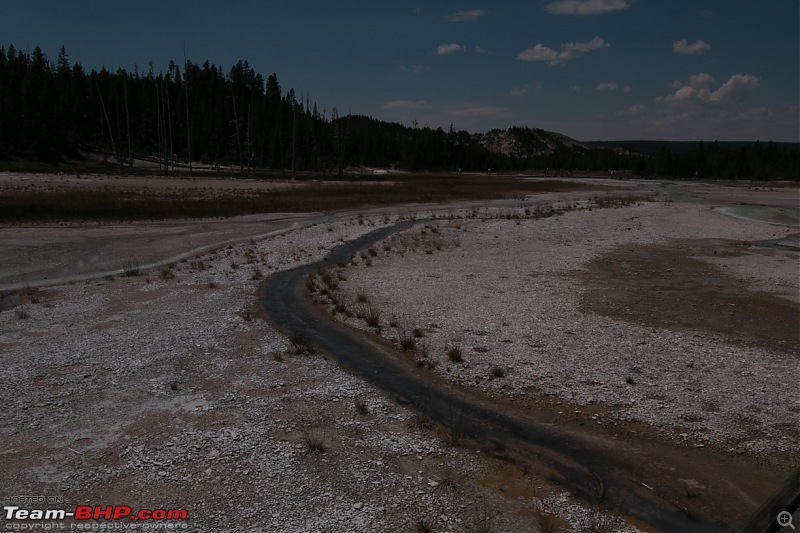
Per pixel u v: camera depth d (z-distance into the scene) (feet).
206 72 477.77
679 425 30.71
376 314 51.31
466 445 28.58
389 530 21.72
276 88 482.69
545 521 22.33
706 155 440.45
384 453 27.50
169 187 193.57
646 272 71.92
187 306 53.98
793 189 275.18
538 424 30.94
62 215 111.14
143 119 377.71
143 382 35.29
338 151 402.93
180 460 26.25
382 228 111.55
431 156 482.28
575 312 52.80
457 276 69.00
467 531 21.72
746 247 92.12
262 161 372.38
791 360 40.55
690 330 47.62
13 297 57.06
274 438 28.60
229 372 37.37
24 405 31.63
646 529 22.15
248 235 100.94
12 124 289.74
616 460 27.32
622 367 38.81
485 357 40.65
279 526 21.75
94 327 46.60
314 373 37.60
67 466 25.57
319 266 75.97
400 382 36.58
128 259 77.71
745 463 27.12
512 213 136.87
